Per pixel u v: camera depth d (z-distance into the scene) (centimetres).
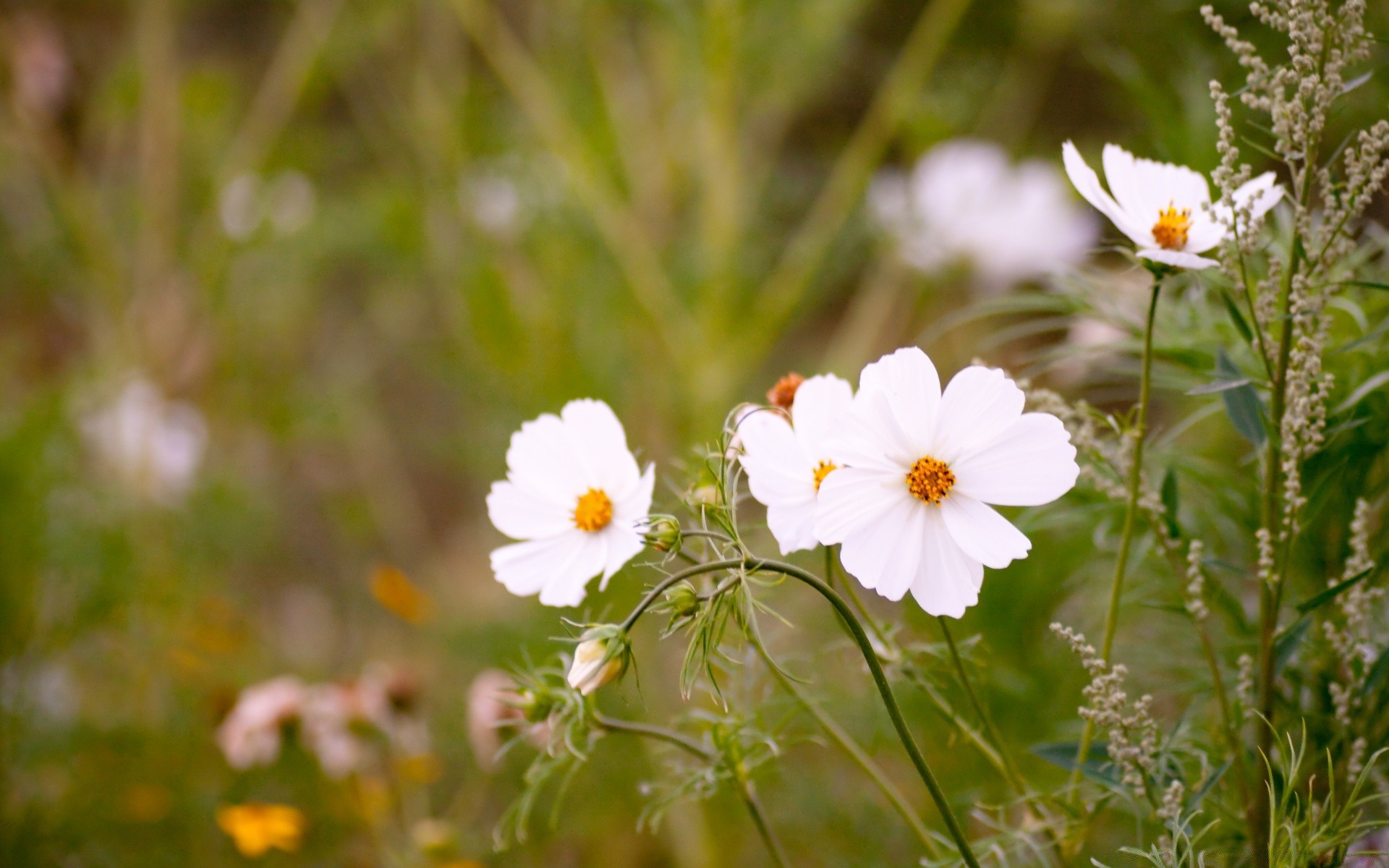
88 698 205
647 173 220
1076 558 126
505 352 220
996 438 89
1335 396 102
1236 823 100
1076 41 204
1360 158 93
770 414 94
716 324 198
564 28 227
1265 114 137
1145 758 94
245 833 146
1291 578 108
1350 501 105
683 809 172
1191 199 95
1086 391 127
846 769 152
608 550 96
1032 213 187
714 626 91
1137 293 109
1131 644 120
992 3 221
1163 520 100
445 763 192
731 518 92
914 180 197
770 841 100
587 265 215
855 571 89
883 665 100
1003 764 98
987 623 128
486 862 173
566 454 97
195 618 227
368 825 164
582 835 188
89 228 233
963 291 202
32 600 190
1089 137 221
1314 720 102
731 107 200
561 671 100
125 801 188
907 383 90
